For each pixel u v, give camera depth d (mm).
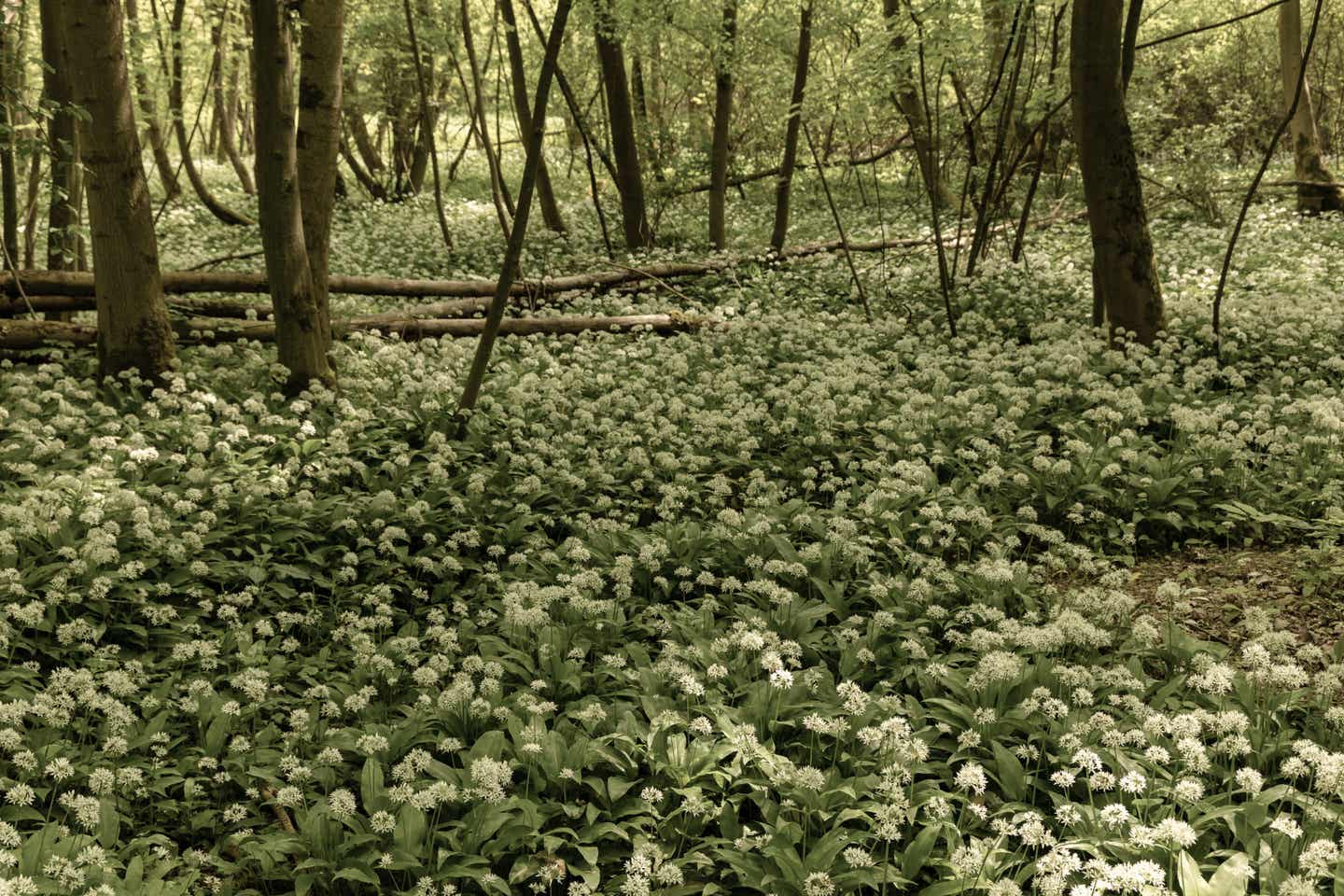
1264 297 12898
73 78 8922
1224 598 6766
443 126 32406
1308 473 7945
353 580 7000
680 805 4578
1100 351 10812
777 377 10891
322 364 9953
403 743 4980
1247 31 26516
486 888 4047
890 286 14867
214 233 20594
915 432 8945
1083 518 7410
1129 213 10672
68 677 4949
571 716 5211
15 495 7043
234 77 27172
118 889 3918
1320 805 4223
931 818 4324
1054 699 4949
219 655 5895
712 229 18234
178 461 7914
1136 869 3631
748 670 5625
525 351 11984
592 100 19281
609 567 6867
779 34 16703
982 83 19016
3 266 11289
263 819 4734
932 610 5984
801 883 4023
